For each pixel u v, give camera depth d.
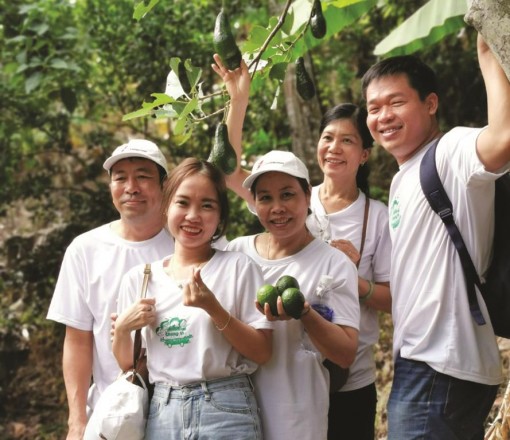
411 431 3.15
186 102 3.04
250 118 7.94
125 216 3.72
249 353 3.10
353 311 3.28
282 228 3.34
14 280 8.28
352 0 4.75
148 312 3.15
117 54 7.67
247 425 3.06
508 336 3.13
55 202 8.64
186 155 7.95
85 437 3.14
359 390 3.73
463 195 3.03
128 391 3.12
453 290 3.08
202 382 3.07
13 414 8.09
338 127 3.91
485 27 2.61
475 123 7.81
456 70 7.72
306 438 3.20
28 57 7.28
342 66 8.40
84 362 3.71
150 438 3.10
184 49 7.54
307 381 3.24
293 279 3.08
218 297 3.18
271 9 7.13
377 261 3.84
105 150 8.22
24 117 7.86
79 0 7.68
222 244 3.85
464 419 3.10
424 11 5.18
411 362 3.19
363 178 4.09
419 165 3.26
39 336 8.37
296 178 3.34
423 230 3.16
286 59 3.26
